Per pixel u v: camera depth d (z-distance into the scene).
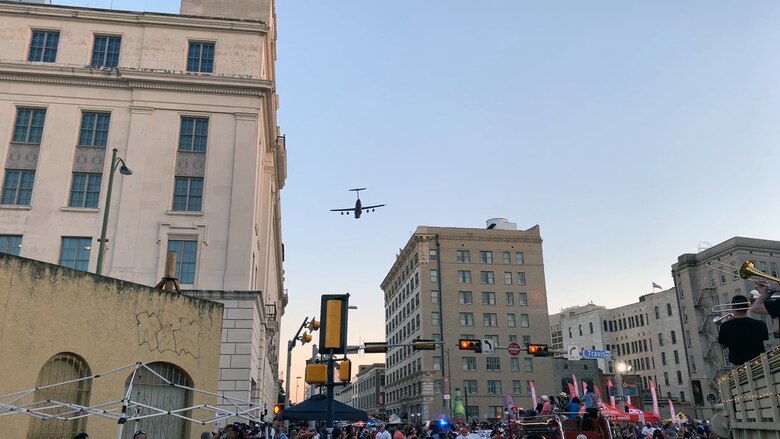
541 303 82.62
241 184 31.28
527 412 17.95
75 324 13.96
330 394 11.68
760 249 69.44
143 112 31.83
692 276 75.56
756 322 7.53
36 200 30.09
